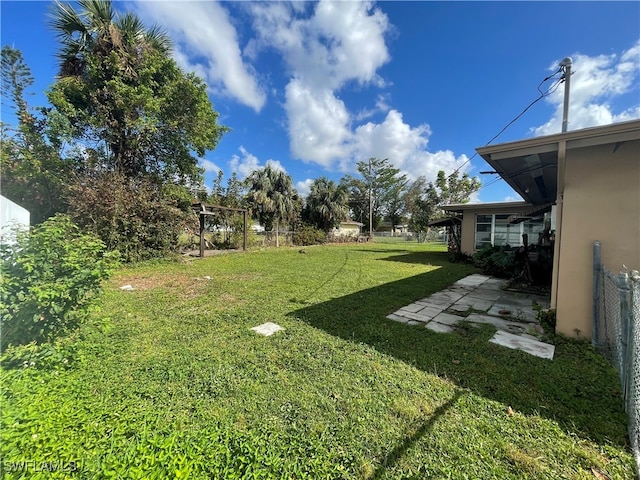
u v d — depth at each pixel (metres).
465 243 11.23
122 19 8.84
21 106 8.77
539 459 1.53
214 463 1.45
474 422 1.82
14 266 2.45
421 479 1.41
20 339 2.42
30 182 8.24
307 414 1.89
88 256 2.92
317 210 21.05
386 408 1.97
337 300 4.94
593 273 3.04
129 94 8.56
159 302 4.68
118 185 8.46
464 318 4.04
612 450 1.59
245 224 13.82
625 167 2.90
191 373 2.40
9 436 1.49
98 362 2.55
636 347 1.81
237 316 3.99
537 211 7.15
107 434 1.64
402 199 30.81
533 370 2.51
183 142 10.61
